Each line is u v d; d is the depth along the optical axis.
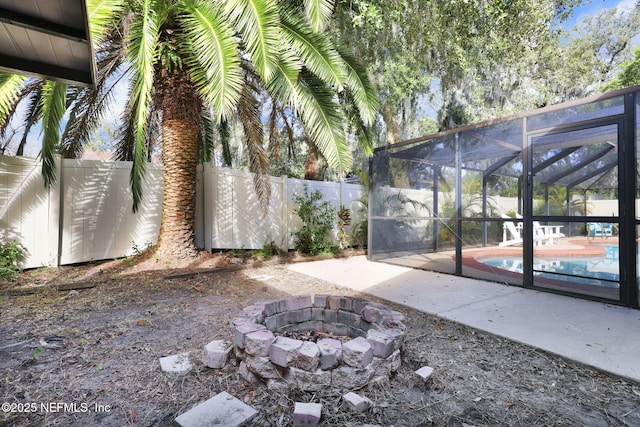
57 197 4.71
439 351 2.31
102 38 4.17
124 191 5.39
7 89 3.58
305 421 1.48
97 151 14.02
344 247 7.68
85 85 2.50
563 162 4.71
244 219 6.51
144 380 1.85
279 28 3.74
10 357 2.09
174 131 5.16
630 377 1.91
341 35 6.99
